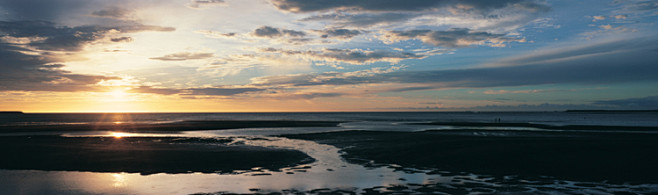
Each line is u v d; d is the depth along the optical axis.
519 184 13.16
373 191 12.21
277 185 13.17
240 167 16.83
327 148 24.50
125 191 12.56
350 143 27.58
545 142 24.69
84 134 39.56
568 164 16.64
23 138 33.44
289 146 26.05
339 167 16.84
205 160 18.61
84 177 14.80
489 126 56.84
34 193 12.34
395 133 37.88
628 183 13.16
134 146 25.30
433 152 20.81
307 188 12.66
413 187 12.75
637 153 19.31
